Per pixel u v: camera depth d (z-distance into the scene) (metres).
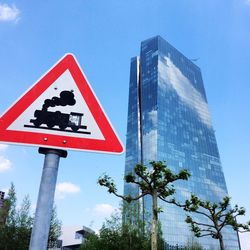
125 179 17.50
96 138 3.18
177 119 129.25
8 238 33.47
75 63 3.39
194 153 127.94
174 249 99.75
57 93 3.25
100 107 3.28
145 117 127.44
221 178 133.88
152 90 130.62
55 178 2.92
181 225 106.19
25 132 3.06
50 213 2.76
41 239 2.63
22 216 35.25
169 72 140.00
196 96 150.25
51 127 3.10
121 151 3.18
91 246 34.81
